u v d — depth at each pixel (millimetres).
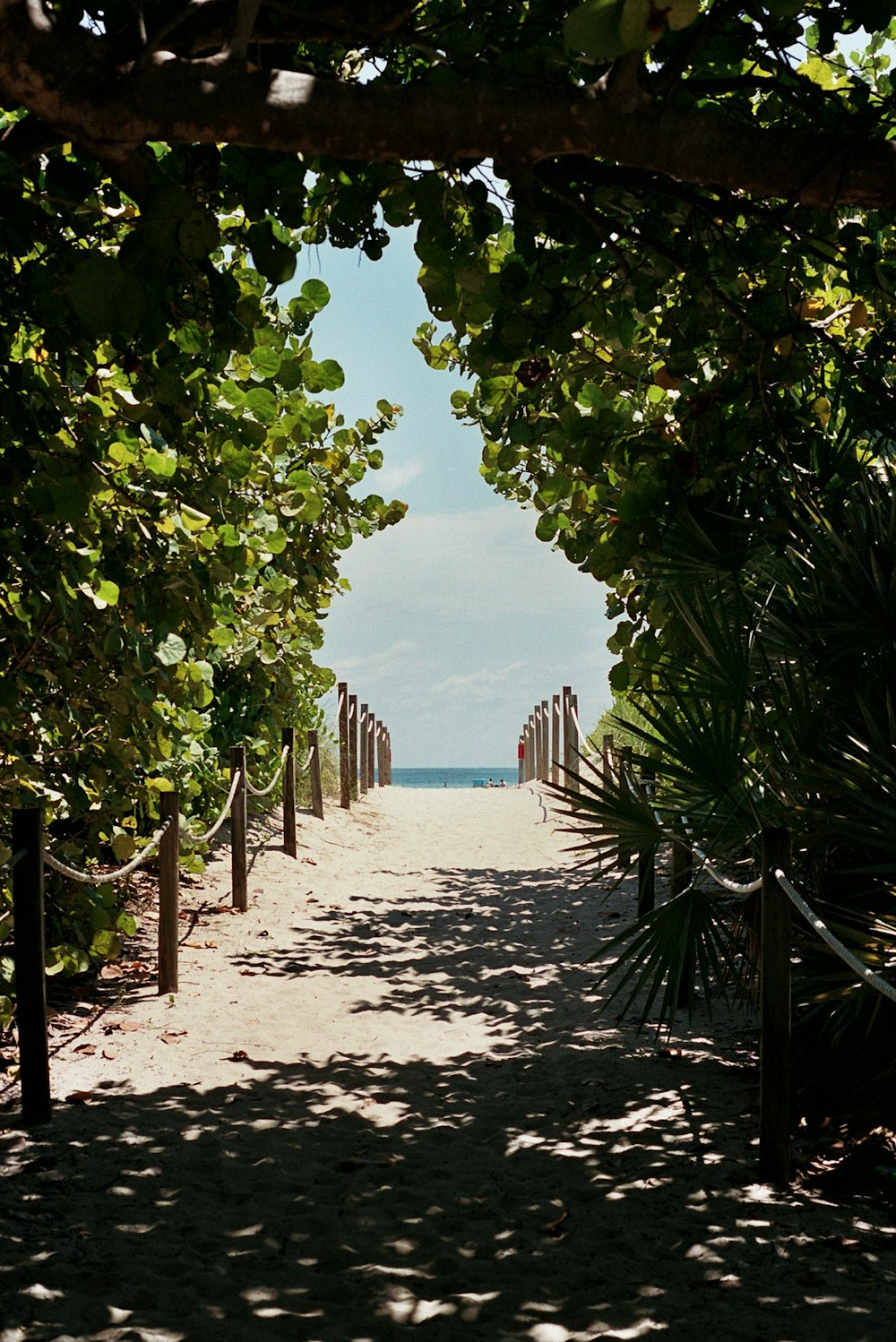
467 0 4051
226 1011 6445
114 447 5168
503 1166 4379
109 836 6895
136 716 6141
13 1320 3199
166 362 4008
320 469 10117
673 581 5156
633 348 5641
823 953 4434
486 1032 6219
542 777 20016
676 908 4594
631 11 1902
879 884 4535
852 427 5453
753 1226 3752
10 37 2562
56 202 3830
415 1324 3234
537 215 3879
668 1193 4035
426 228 3916
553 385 5406
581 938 8461
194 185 3639
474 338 4242
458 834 14539
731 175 3035
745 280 4742
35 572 4891
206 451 5543
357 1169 4336
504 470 6652
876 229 4770
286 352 4918
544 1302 3346
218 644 7918
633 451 5043
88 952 6555
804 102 3875
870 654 4738
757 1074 5270
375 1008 6676
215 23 3057
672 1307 3287
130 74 2641
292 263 3592
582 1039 5957
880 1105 4242
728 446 5004
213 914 8797
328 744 16516
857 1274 3432
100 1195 4043
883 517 4934
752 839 4613
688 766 4551
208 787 10172
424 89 2773
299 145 2764
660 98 3219
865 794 4207
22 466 4312
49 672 5832
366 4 3207
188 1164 4348
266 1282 3471
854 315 5148
